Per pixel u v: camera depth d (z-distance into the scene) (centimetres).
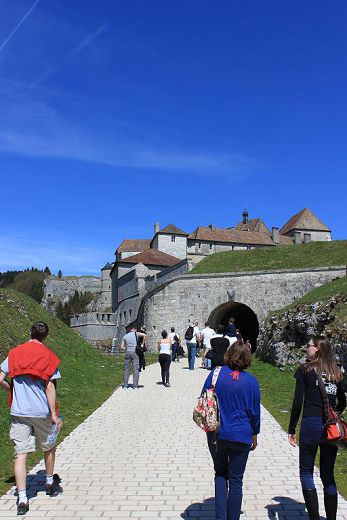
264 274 3850
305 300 2280
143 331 2383
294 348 2095
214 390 577
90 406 1320
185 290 4066
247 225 9112
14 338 1738
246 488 695
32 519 577
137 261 6544
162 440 964
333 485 564
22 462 618
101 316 6738
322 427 571
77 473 755
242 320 4925
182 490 680
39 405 646
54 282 13412
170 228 7525
